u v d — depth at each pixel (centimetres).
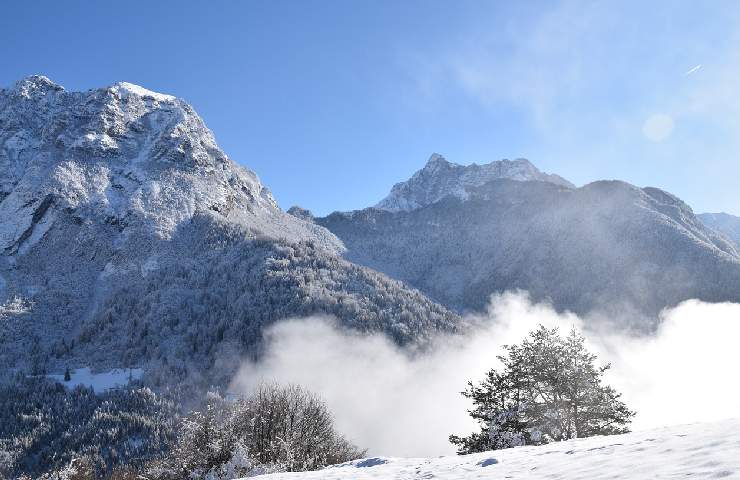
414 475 1261
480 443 2684
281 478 1535
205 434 2802
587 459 916
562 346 2742
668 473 650
